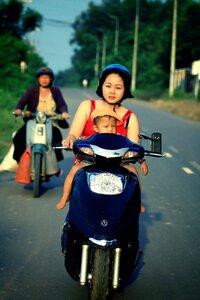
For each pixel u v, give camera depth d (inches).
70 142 169.6
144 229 254.5
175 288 183.0
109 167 157.2
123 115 180.9
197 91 1722.4
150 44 2871.6
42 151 302.5
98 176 151.9
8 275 187.8
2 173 377.1
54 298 169.9
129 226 150.9
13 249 215.6
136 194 156.5
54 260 204.5
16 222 254.8
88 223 147.1
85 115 180.2
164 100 1668.3
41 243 224.4
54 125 320.5
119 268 153.3
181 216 282.2
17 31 1389.0
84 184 153.3
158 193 338.3
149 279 190.2
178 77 2076.8
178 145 601.3
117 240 147.2
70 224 153.9
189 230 255.8
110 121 169.8
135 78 2358.5
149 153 174.6
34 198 305.3
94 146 155.6
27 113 311.4
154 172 419.2
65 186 166.6
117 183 151.5
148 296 175.0
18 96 1165.7
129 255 157.0
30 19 1381.6
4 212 272.7
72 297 171.3
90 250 155.3
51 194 317.4
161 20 4084.6
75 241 155.0
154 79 2193.7
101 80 179.3
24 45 1280.8
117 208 148.0
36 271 192.4
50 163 310.5
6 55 1224.2
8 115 710.5
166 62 2111.2
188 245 231.8
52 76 320.2
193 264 207.8
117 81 175.6
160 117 1062.4
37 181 303.4
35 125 307.6
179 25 1969.7
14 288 176.7
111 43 4060.0
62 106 319.3
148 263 206.5
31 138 305.9
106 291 148.0
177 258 213.9
